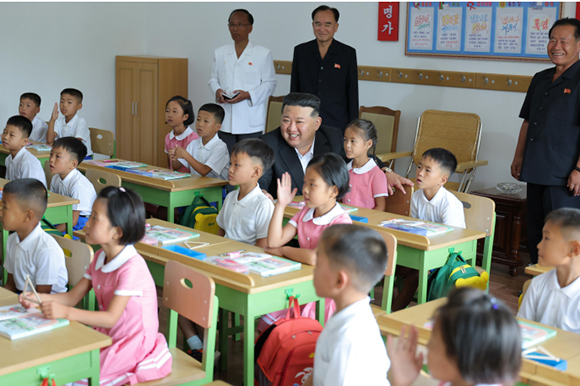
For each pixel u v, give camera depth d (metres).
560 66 3.66
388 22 5.31
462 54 4.94
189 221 3.61
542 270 2.19
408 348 1.23
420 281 2.58
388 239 2.31
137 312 1.79
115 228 1.77
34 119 5.65
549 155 3.69
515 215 4.05
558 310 1.89
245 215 2.73
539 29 4.52
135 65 6.83
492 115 4.85
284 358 1.88
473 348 0.95
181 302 1.88
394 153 5.00
